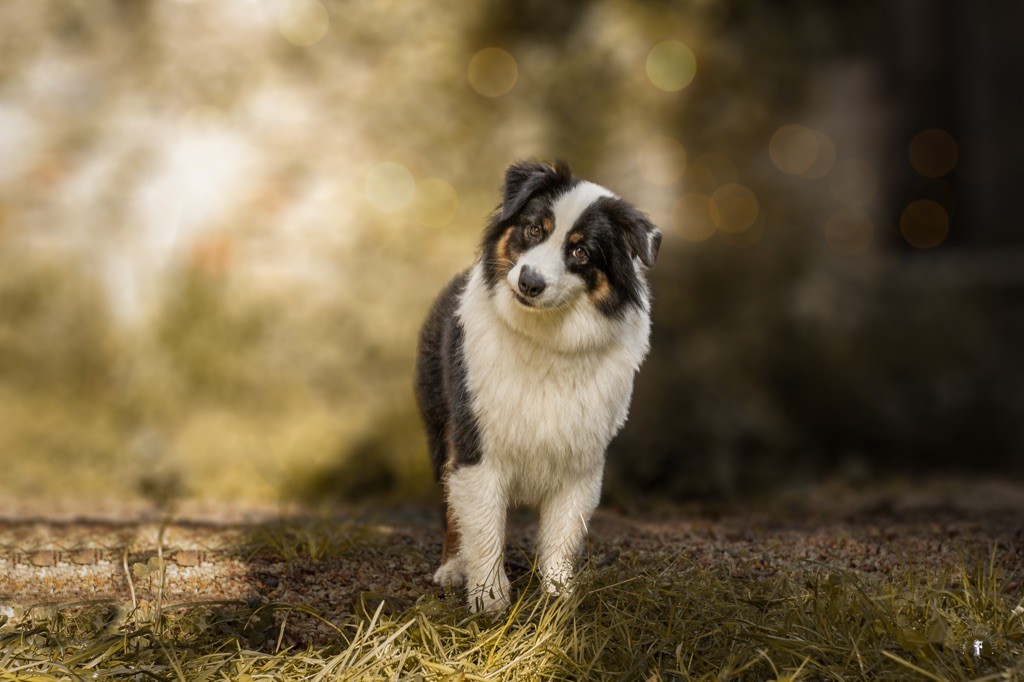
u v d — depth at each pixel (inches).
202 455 356.5
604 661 167.0
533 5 397.1
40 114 406.3
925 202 478.6
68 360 394.3
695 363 378.0
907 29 466.0
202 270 401.1
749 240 410.0
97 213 406.6
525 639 169.9
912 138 469.7
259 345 389.1
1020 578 202.1
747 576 200.5
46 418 374.9
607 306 181.0
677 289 393.1
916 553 219.3
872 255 433.7
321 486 350.3
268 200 403.9
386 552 216.2
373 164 397.7
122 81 407.8
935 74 470.6
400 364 376.2
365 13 395.2
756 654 165.8
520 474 186.2
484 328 183.2
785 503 319.3
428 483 346.9
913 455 393.4
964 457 392.8
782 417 385.1
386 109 396.8
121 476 346.0
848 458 383.9
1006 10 466.3
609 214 180.7
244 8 400.2
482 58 398.3
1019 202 474.9
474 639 170.9
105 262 404.2
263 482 346.9
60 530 228.8
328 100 401.4
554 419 180.4
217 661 162.4
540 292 170.2
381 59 398.3
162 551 209.5
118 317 401.7
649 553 211.8
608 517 284.4
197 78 403.5
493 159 392.8
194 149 404.2
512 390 179.6
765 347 392.2
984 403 400.5
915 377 407.2
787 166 426.3
